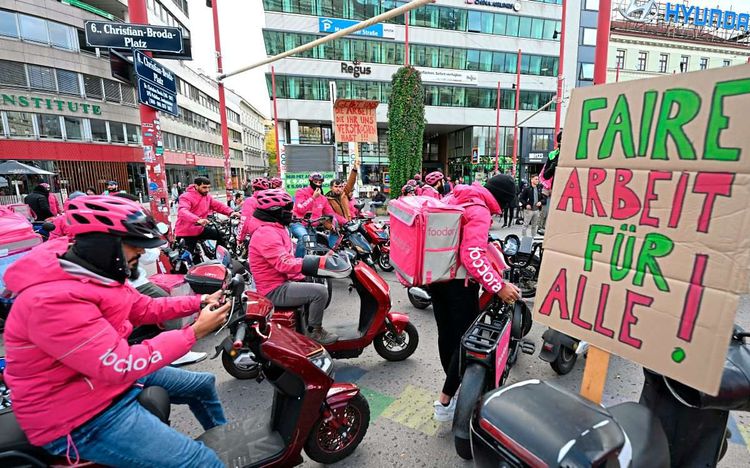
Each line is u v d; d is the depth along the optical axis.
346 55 29.67
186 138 40.59
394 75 15.84
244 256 6.82
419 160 16.11
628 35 32.81
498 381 2.52
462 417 2.22
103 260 1.48
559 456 1.11
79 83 24.86
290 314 3.39
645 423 1.54
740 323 4.47
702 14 33.03
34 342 1.34
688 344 1.23
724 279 1.14
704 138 1.17
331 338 3.51
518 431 1.23
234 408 3.10
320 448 2.33
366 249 6.99
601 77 6.57
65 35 23.92
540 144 35.62
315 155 14.10
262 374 2.15
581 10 33.62
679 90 1.21
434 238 2.45
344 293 6.24
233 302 1.84
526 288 5.34
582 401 1.34
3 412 1.67
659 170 1.28
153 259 4.92
